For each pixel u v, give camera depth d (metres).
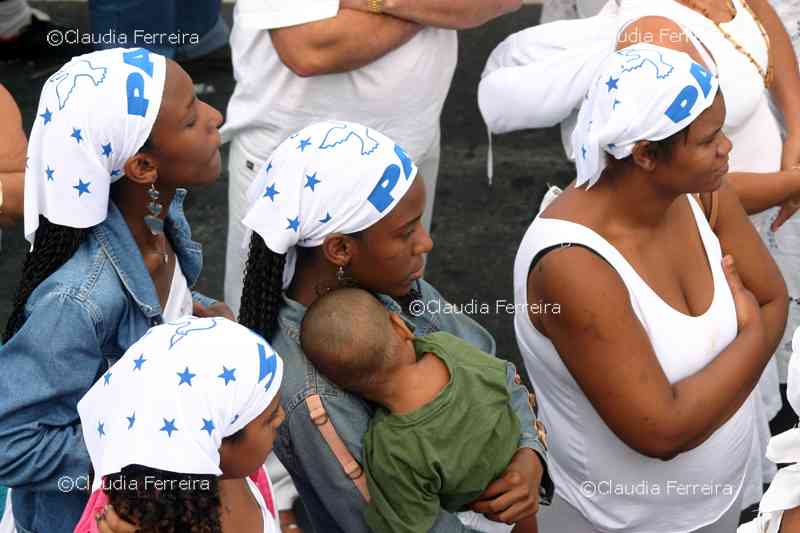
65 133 2.19
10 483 2.25
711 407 2.53
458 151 5.77
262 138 3.57
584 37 3.55
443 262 5.04
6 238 5.03
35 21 6.28
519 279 2.63
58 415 2.27
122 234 2.31
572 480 2.79
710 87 2.37
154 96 2.22
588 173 2.47
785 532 2.07
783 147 3.49
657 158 2.41
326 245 2.24
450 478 2.20
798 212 3.76
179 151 2.27
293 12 3.31
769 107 3.62
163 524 1.90
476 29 6.56
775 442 2.09
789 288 3.90
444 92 3.74
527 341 2.70
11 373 2.23
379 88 3.49
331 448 2.20
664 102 2.34
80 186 2.21
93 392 1.98
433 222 5.29
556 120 3.67
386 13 3.35
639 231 2.53
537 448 2.36
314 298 2.33
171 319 2.53
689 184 2.42
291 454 2.30
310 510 2.43
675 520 2.77
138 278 2.31
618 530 2.79
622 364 2.46
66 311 2.22
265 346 1.99
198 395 1.89
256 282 2.30
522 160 5.70
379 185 2.19
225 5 6.79
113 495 1.92
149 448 1.87
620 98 2.37
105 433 1.94
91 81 2.20
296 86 3.45
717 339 2.61
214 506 1.93
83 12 6.67
